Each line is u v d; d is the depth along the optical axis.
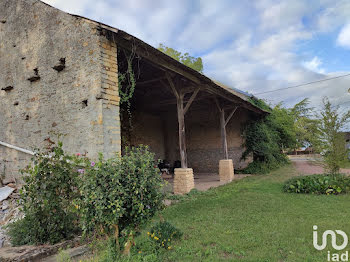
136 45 5.20
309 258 2.97
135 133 12.96
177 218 4.87
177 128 14.94
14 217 5.49
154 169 3.39
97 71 4.96
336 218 4.49
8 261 3.31
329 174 7.70
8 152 7.02
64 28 5.70
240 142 13.80
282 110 17.31
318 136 7.77
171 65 6.38
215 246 3.44
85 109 5.14
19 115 6.74
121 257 3.12
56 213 4.04
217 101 10.80
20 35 6.89
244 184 8.87
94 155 4.88
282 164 15.39
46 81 6.05
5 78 7.23
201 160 14.28
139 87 9.39
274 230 3.94
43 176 4.06
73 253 3.57
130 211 3.18
